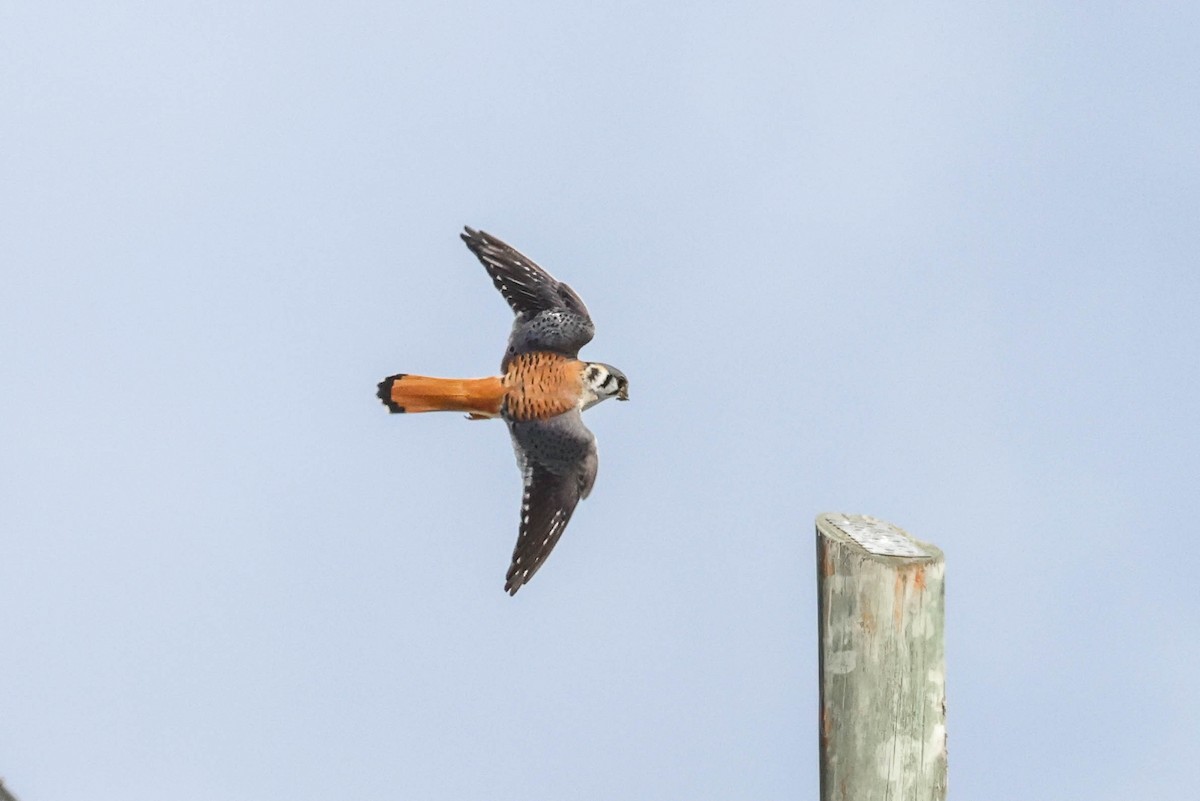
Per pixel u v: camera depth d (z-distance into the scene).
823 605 11.79
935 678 11.53
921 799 11.49
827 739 11.70
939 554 11.57
